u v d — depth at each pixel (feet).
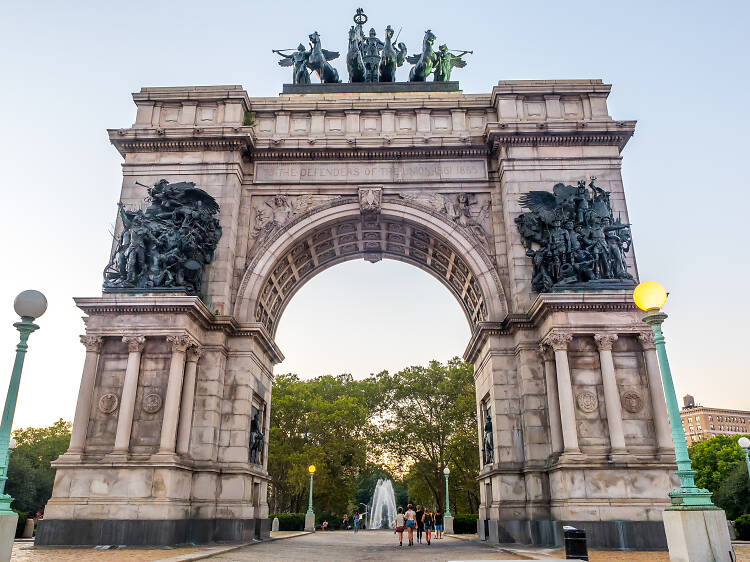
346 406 237.45
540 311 86.79
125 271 89.61
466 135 107.24
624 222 97.04
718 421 572.51
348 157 105.60
